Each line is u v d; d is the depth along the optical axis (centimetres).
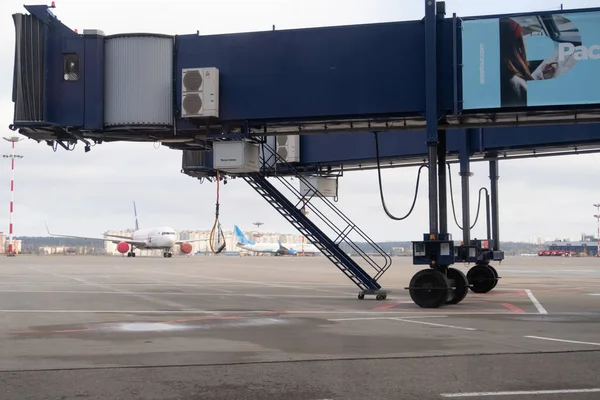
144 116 2227
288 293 2553
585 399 728
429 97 2016
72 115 2236
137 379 837
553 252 18775
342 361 968
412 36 2122
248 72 2208
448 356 1009
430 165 1998
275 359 985
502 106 2033
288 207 2308
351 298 2295
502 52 2042
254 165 2281
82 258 10288
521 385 798
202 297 2333
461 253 2433
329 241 2262
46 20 2217
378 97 2127
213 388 784
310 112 2164
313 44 2180
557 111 2069
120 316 1669
